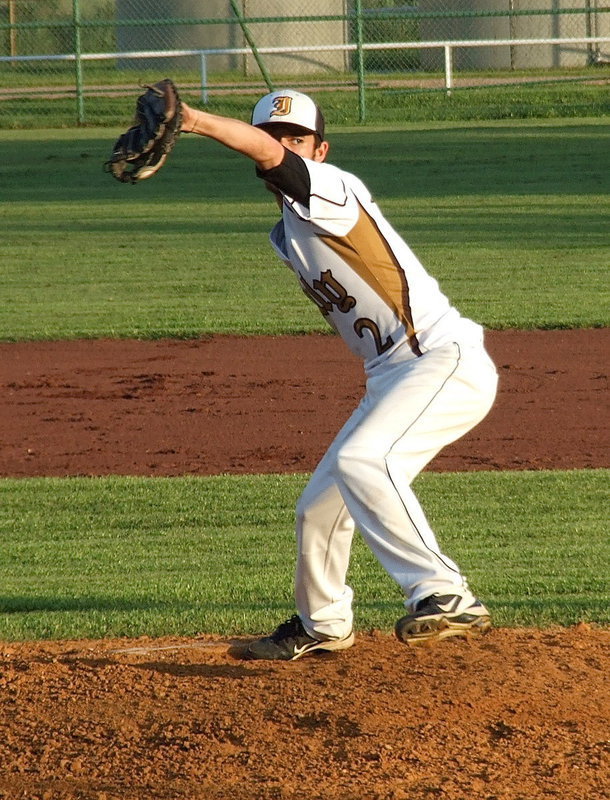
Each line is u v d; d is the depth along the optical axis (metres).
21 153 89.62
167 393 38.53
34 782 13.30
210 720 14.48
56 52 134.75
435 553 14.67
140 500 28.05
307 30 122.88
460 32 126.19
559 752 13.80
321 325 46.88
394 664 16.38
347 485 14.65
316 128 15.34
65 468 31.42
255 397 37.88
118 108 107.56
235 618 19.64
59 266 57.34
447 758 13.60
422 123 101.56
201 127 13.01
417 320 14.73
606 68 122.94
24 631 19.16
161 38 122.44
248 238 62.94
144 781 13.20
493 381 15.04
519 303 48.50
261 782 13.05
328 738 14.02
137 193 75.88
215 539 24.98
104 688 15.60
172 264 57.41
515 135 92.94
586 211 66.81
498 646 17.23
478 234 61.66
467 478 29.38
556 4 123.19
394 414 14.56
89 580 22.30
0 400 37.88
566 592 20.98
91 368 41.50
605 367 40.44
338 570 16.39
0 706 15.14
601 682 15.80
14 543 24.94
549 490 28.19
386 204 69.56
